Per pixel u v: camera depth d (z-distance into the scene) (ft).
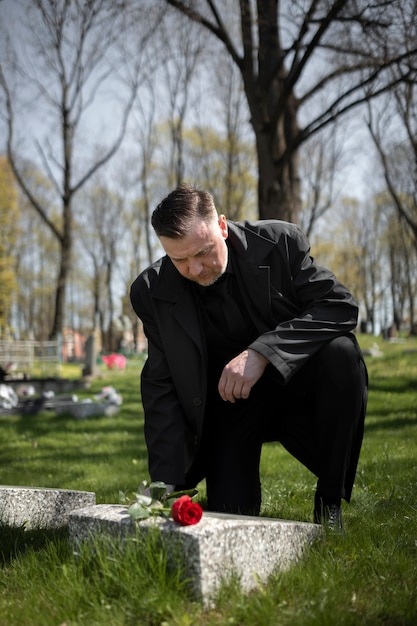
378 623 6.96
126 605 7.14
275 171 38.60
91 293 206.49
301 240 10.43
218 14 38.01
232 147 108.37
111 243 159.53
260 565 8.00
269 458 21.11
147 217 122.42
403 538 9.72
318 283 10.19
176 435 9.73
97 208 156.76
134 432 31.22
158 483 8.39
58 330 94.12
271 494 14.85
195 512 7.52
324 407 9.84
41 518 11.75
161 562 7.27
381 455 18.74
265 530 8.11
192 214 8.81
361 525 10.47
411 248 175.22
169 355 9.95
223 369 9.91
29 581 8.28
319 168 114.52
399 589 7.75
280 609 7.12
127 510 8.32
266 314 10.18
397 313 202.59
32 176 149.69
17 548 10.02
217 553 7.36
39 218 161.27
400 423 26.89
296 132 43.34
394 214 168.45
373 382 41.63
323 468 10.14
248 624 6.81
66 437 30.12
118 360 85.15
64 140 90.12
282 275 10.18
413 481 14.73
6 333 131.44
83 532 8.27
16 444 28.19
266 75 39.78
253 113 38.70
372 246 191.11
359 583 8.01
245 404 10.72
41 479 19.69
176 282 10.05
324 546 9.09
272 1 38.60
